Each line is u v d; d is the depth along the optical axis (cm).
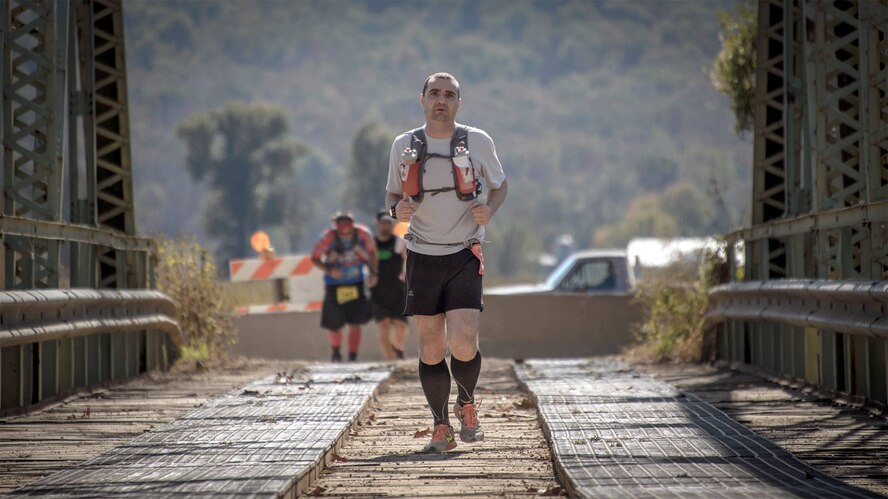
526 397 2744
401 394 2966
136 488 1525
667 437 1916
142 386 3244
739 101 4297
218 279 4497
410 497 1565
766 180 3547
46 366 2711
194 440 1955
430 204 1927
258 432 2041
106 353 3198
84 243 2997
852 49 2861
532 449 1983
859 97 2831
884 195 2475
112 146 3488
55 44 2833
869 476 1650
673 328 4241
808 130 3206
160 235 4350
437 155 1925
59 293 2662
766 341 3272
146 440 1964
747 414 2375
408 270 1972
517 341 5628
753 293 3222
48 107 2814
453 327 1939
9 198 2773
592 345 5612
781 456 1728
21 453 1964
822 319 2577
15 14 2886
